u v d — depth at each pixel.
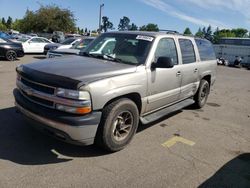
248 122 6.94
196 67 6.60
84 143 3.90
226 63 34.34
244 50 34.69
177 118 6.63
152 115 5.28
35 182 3.51
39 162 3.99
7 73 11.34
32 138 4.70
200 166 4.32
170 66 4.77
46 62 4.57
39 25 50.62
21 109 4.27
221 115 7.34
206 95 7.70
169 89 5.54
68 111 3.73
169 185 3.73
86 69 4.18
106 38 5.53
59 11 50.81
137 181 3.74
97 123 3.91
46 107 3.91
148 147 4.80
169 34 5.69
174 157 4.54
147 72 4.75
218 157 4.70
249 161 4.64
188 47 6.36
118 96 4.21
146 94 4.82
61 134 3.80
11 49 16.70
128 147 4.70
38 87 3.98
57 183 3.53
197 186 3.78
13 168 3.77
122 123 4.41
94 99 3.81
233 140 5.55
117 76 4.18
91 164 4.05
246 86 13.98
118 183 3.65
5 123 5.25
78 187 3.49
